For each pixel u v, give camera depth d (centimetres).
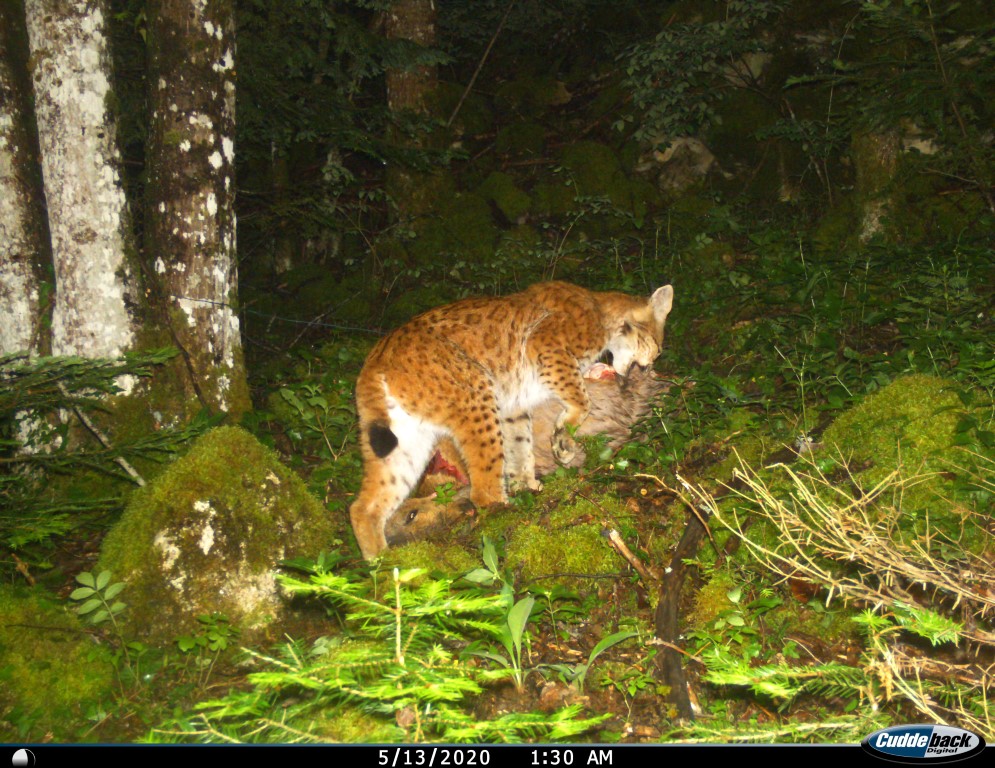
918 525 272
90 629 272
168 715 251
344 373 420
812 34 585
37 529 272
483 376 337
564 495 313
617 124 592
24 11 333
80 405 292
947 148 440
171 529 279
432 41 617
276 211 496
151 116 340
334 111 455
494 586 281
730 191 581
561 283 373
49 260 337
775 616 273
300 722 230
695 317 452
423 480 352
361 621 270
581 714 252
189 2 336
